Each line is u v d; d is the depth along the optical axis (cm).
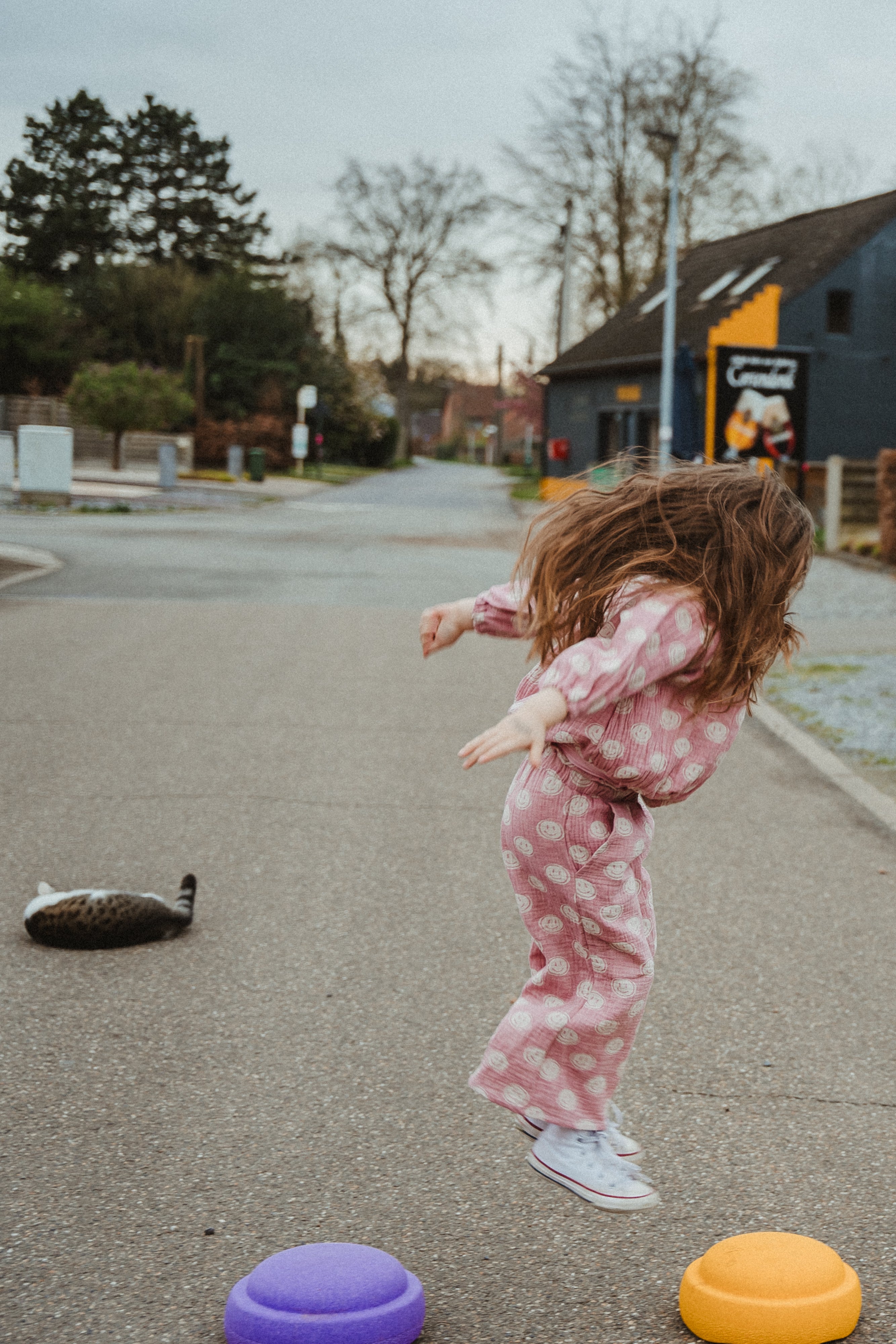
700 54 3994
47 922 449
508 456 8825
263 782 695
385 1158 310
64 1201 287
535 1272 263
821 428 3131
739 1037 388
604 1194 253
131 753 752
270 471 5422
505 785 706
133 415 3981
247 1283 231
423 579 1753
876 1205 292
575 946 259
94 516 2695
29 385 5222
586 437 3897
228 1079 351
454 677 1044
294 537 2436
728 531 244
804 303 3078
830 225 3338
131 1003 403
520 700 263
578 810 251
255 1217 282
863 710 923
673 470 257
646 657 234
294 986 420
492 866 559
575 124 4072
